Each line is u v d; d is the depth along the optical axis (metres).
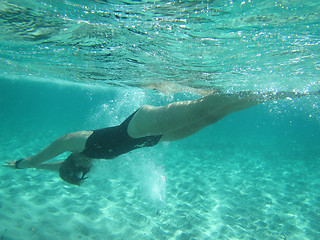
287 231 2.68
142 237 2.32
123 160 4.66
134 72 4.07
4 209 2.43
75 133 1.72
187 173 4.93
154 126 1.58
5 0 1.87
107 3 1.71
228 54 2.66
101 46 2.76
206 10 1.72
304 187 4.45
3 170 3.91
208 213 2.99
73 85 9.53
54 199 2.92
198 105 1.53
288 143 12.86
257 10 1.70
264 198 3.68
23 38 2.82
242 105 1.59
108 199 3.12
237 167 5.85
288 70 3.35
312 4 1.61
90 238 2.18
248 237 2.51
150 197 3.35
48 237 2.07
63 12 1.96
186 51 2.62
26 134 9.42
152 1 1.64
